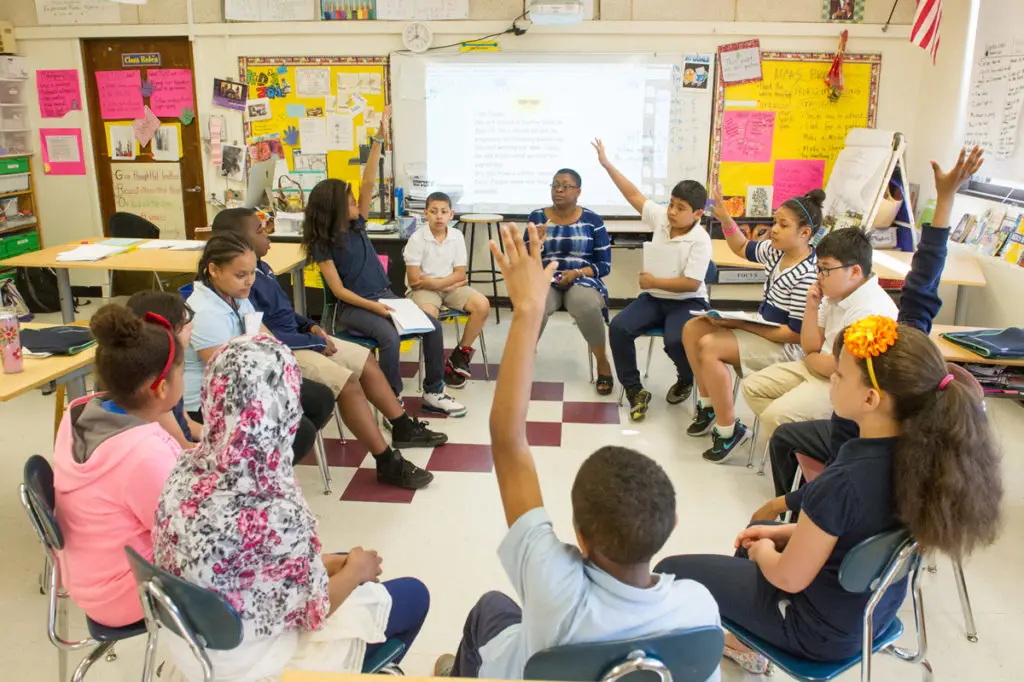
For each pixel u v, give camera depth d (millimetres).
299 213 5613
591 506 1176
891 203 4805
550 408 4094
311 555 1448
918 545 1553
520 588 1244
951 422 1461
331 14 5582
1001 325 4496
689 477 3355
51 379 2504
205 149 5918
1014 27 4383
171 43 5805
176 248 4461
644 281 3992
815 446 2611
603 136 5730
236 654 1419
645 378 4555
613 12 5523
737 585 1810
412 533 2902
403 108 5715
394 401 3510
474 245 5965
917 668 2223
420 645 2307
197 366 2734
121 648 2295
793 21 5488
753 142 5691
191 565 1340
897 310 2807
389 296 4016
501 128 5738
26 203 6078
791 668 1714
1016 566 2730
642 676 1196
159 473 1633
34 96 5965
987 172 4715
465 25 5559
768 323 3326
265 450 1365
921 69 5551
